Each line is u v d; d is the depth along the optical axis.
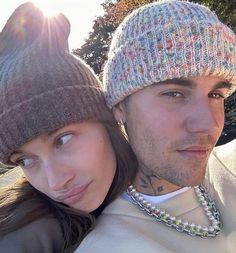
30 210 0.43
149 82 0.38
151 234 0.43
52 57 0.42
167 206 0.44
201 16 0.38
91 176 0.42
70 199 0.41
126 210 0.44
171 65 0.37
